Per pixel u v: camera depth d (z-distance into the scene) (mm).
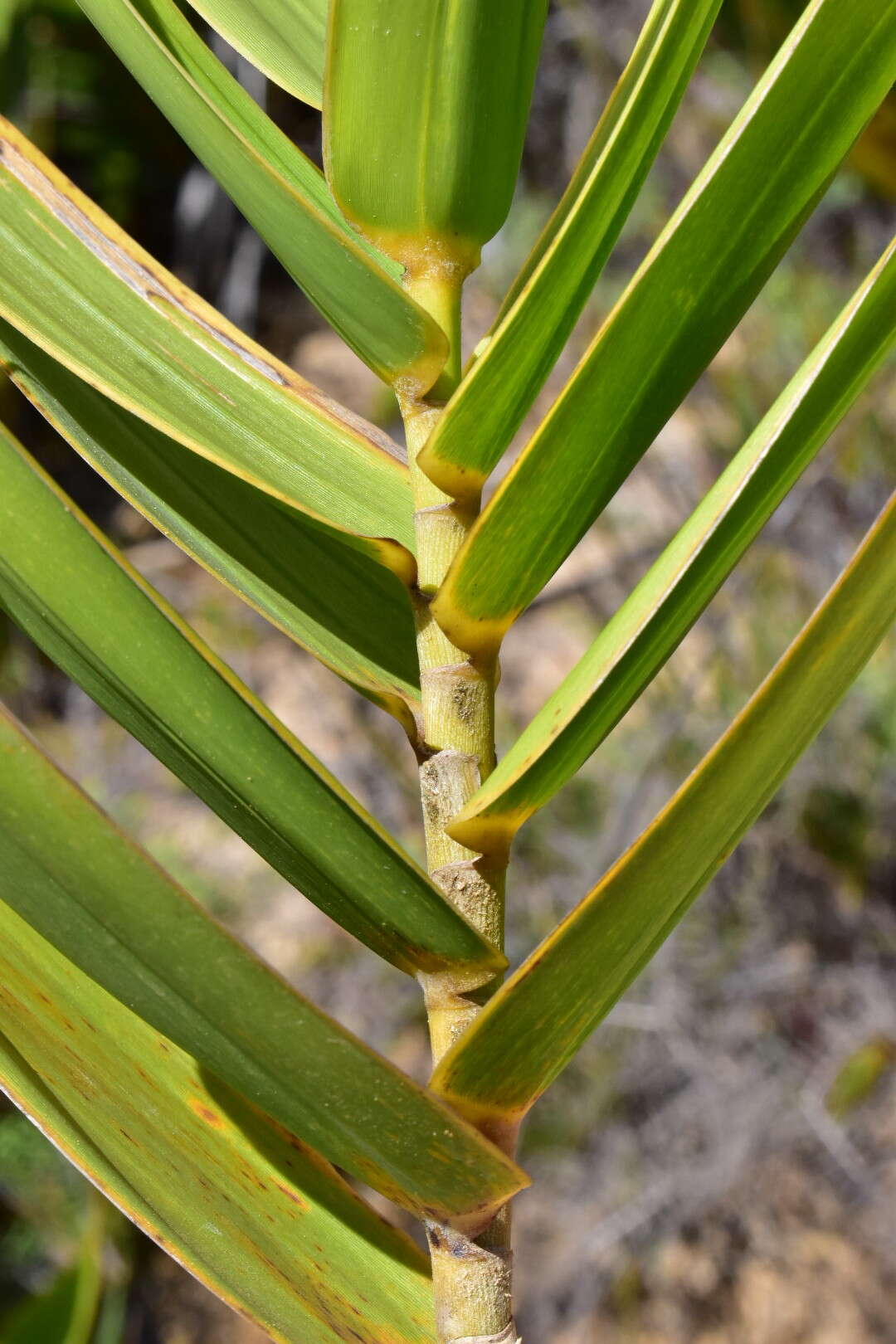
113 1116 328
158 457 358
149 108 3045
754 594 1841
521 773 313
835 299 1846
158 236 3273
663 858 300
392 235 332
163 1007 296
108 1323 1108
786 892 1960
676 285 301
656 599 307
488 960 315
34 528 294
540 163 2219
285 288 3236
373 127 323
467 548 319
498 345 314
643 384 308
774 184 298
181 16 367
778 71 291
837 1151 1870
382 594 362
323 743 2273
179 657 296
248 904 2322
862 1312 1864
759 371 1854
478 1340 312
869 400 1793
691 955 2002
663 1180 1907
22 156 356
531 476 312
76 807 282
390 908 311
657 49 301
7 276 350
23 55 1464
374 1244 335
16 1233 1886
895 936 1909
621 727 1977
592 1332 1896
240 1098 339
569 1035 311
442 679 328
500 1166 305
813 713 305
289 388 365
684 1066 1962
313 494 364
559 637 2227
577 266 311
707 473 2018
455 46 316
